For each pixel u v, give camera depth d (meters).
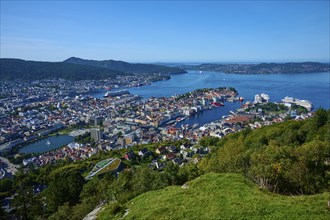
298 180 38.41
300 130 89.75
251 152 56.81
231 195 33.69
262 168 38.56
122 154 144.75
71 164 131.62
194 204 32.12
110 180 75.38
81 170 121.25
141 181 57.06
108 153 149.75
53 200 69.31
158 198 36.84
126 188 59.41
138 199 39.25
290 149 42.75
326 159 42.03
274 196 33.53
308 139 82.69
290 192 37.94
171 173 56.28
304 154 40.78
